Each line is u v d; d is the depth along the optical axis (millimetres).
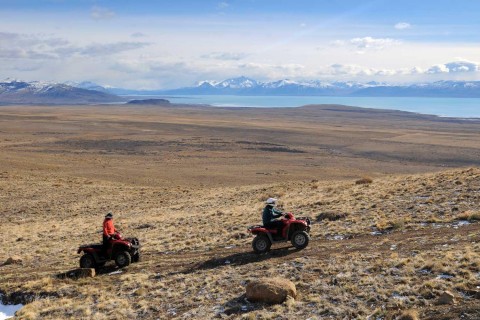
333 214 26312
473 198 25547
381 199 29375
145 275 19500
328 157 140625
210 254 21844
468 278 13695
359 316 12406
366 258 17375
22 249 29391
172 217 36906
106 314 15781
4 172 80250
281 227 20047
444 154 150625
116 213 46531
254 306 14344
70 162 105688
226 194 50344
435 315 11672
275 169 108750
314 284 15273
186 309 15258
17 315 16922
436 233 20016
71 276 20766
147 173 93438
